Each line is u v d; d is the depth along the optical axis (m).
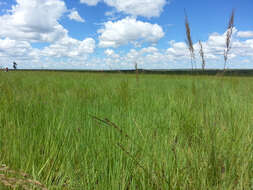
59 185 0.97
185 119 2.02
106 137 1.39
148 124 1.80
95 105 2.56
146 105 2.63
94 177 1.01
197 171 1.06
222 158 1.21
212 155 1.16
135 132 1.52
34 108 2.12
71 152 1.30
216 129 1.65
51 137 1.43
